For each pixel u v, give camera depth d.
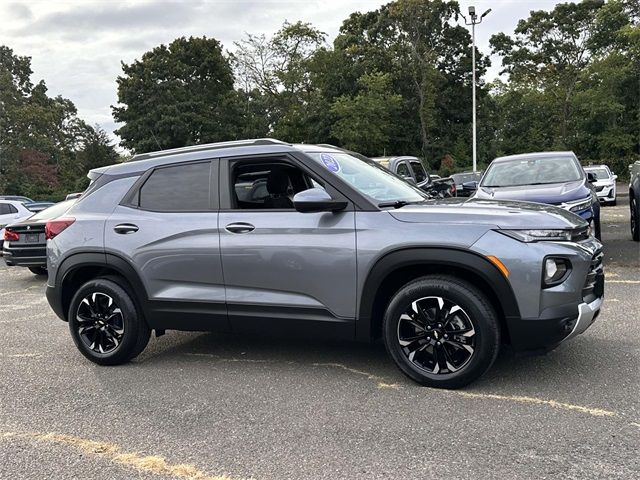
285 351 5.14
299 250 4.22
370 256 4.02
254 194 4.66
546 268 3.71
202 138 44.41
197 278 4.59
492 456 3.08
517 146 49.69
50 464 3.25
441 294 3.92
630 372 4.19
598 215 8.45
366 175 4.66
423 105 44.44
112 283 4.90
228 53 48.94
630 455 3.03
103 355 4.96
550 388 3.96
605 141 42.09
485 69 48.56
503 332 3.94
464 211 4.02
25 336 6.29
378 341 5.30
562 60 48.00
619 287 7.09
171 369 4.83
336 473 2.99
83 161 61.34
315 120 44.88
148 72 43.69
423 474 2.94
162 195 4.82
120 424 3.76
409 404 3.82
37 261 10.12
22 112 48.91
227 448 3.34
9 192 47.81
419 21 44.09
